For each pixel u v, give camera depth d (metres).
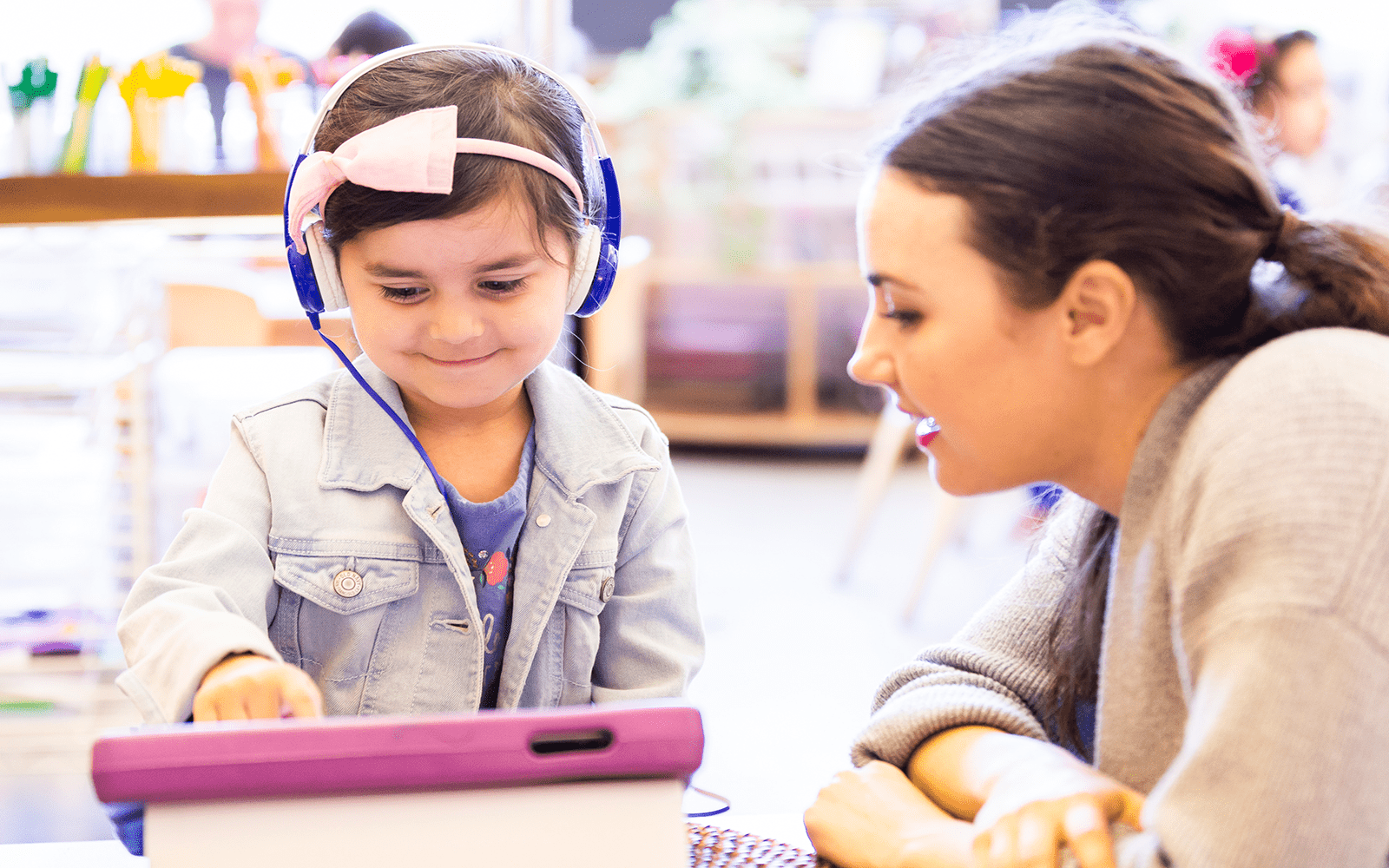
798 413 5.04
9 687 1.98
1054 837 0.57
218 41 2.66
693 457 5.13
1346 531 0.50
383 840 0.52
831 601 3.26
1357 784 0.48
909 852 0.63
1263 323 0.60
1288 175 2.99
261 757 0.51
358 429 0.84
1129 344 0.60
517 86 0.77
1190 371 0.61
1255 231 0.60
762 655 2.84
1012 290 0.58
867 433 4.98
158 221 1.82
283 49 2.72
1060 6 0.69
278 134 1.94
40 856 0.70
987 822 0.62
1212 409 0.57
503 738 0.52
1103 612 0.71
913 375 0.61
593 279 0.83
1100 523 0.72
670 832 0.53
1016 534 3.65
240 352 2.13
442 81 0.75
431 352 0.75
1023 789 0.62
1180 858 0.50
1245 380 0.56
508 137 0.73
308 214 0.75
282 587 0.81
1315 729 0.48
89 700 2.01
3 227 1.82
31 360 1.91
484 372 0.76
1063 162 0.57
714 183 4.83
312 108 1.97
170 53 2.63
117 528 2.00
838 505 4.37
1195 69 0.61
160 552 2.03
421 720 0.52
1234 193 0.59
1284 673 0.49
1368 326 0.60
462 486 0.86
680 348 5.13
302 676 0.63
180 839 0.51
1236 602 0.51
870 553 3.74
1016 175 0.57
